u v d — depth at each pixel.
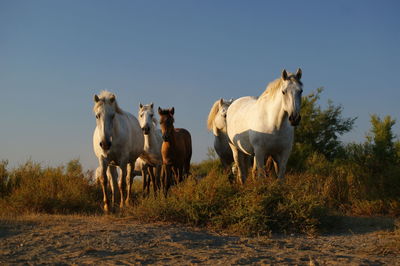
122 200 8.18
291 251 4.31
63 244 4.45
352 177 8.48
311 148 11.42
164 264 3.69
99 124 7.24
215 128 9.79
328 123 12.25
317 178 8.27
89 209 8.02
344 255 4.12
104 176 7.74
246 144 7.58
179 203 6.15
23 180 9.04
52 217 6.45
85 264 3.70
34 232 5.06
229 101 9.98
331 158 11.58
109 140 7.17
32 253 4.10
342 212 7.25
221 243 4.70
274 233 5.50
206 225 5.86
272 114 6.65
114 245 4.42
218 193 6.21
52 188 8.28
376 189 7.98
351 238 5.17
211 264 3.69
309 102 12.48
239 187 6.47
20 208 7.48
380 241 4.87
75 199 8.04
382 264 3.76
